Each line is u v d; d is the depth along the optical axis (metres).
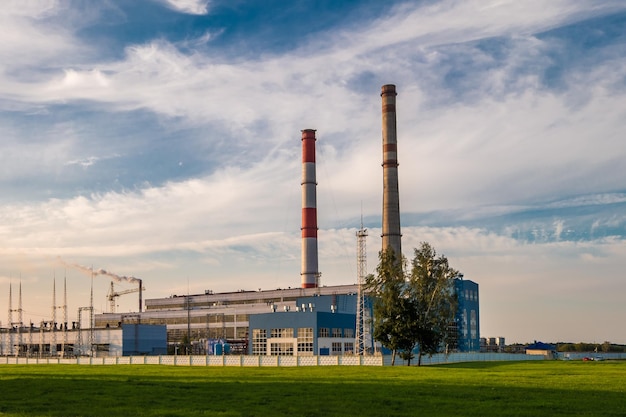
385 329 117.31
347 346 163.62
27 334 199.88
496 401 51.22
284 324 160.75
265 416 43.00
